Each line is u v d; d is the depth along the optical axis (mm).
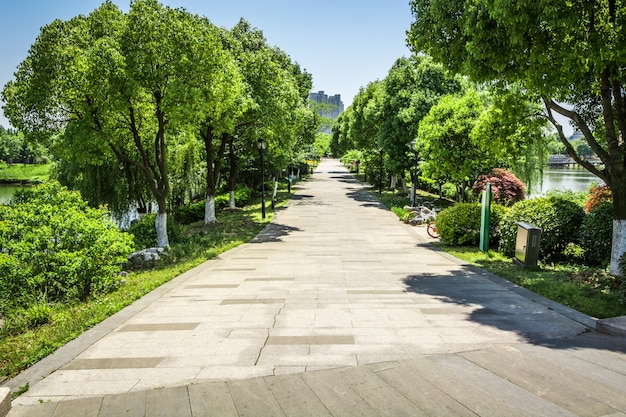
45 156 76562
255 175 35906
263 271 10812
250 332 5805
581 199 20781
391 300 7602
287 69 28734
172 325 6242
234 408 3619
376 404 3604
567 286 7992
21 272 8516
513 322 6129
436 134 20953
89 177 21969
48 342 5566
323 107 58125
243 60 20594
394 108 29500
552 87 8453
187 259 12883
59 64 13047
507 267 10664
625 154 8977
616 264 8906
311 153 53781
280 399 3754
